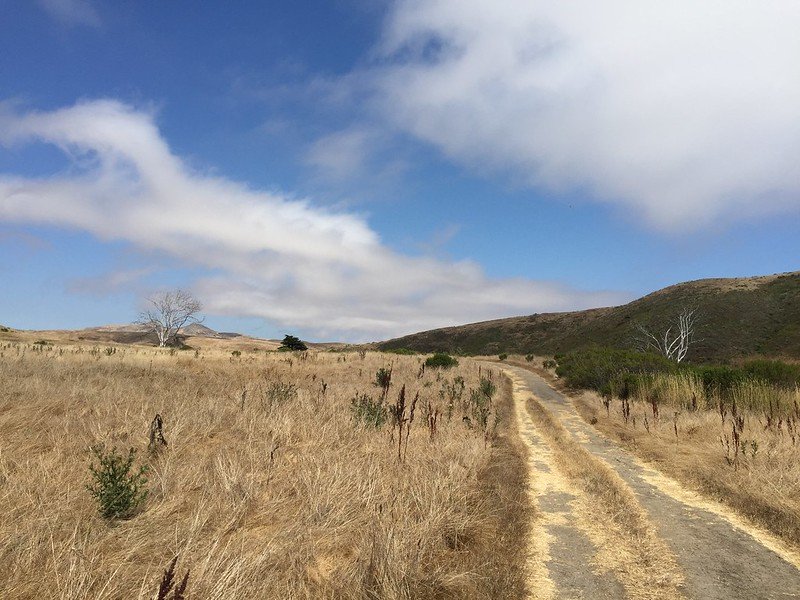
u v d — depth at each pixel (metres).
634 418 14.40
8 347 26.03
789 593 4.55
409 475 6.82
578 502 7.36
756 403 15.26
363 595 3.87
